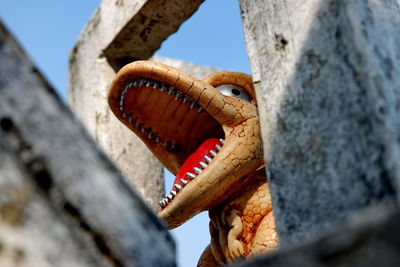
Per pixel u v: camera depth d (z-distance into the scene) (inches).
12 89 56.4
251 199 127.6
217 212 130.9
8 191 53.5
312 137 90.7
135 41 192.7
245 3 114.0
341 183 83.9
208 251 145.1
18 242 52.6
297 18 100.7
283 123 96.4
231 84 142.9
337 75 90.1
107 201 57.1
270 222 122.3
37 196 55.0
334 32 93.0
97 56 199.2
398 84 86.6
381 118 81.4
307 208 87.5
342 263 45.4
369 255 44.2
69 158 56.9
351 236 45.3
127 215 57.7
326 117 89.7
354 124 84.9
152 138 144.6
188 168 133.4
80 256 55.0
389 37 92.0
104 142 188.2
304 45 97.6
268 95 101.3
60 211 55.7
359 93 85.5
